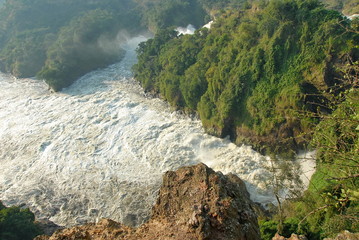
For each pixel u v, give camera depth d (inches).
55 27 3137.3
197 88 1663.4
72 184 1395.2
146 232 379.9
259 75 1423.5
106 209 1247.5
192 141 1540.4
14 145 1704.0
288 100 1295.5
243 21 1729.8
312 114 460.8
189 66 1823.3
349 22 1267.2
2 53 2832.2
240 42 1544.0
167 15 2960.1
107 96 2094.0
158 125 1710.1
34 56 2632.9
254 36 1544.0
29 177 1470.2
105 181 1387.8
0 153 1660.9
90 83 2319.1
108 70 2527.1
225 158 1422.2
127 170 1435.8
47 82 2251.5
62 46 2379.4
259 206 1106.1
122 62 2679.6
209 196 389.1
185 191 409.4
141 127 1715.1
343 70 439.2
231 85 1478.8
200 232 349.1
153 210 421.4
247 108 1438.2
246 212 396.5
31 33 2920.8
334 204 362.9
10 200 1327.5
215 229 355.9
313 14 1328.7
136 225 1160.8
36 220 1213.1
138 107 1920.5
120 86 2233.0
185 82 1704.0
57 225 1191.6
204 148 1509.6
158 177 1371.8
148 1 3454.7
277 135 1322.6
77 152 1587.1
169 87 1814.7
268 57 1409.9
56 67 2298.2
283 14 1406.3
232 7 2719.0
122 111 1893.5
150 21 3105.3
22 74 2576.3
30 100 2165.4
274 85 1371.8
